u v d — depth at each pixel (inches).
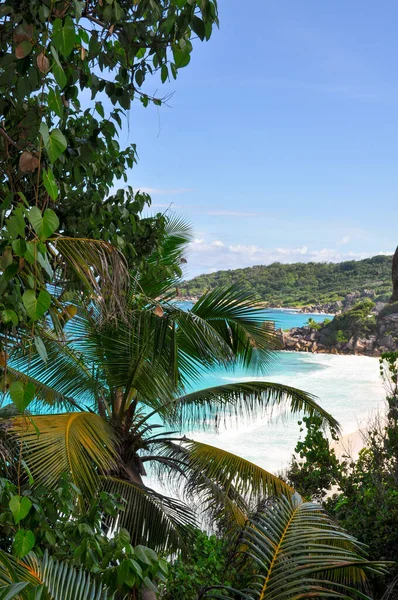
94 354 233.6
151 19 86.3
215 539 219.3
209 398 254.8
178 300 262.5
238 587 127.0
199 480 239.6
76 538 118.3
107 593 99.0
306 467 253.3
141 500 215.3
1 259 63.4
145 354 226.7
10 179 85.0
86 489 183.2
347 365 2249.0
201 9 81.0
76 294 125.4
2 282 63.2
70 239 107.3
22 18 67.1
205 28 82.3
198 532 223.1
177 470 244.4
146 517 214.4
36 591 69.3
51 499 128.3
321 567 104.7
